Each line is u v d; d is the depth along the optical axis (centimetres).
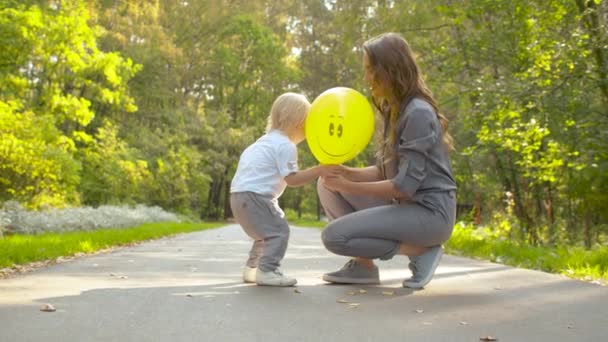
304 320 351
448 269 656
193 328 327
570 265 673
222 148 5050
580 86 1230
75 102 2347
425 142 446
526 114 1277
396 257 793
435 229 462
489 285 509
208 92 5450
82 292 445
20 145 1781
